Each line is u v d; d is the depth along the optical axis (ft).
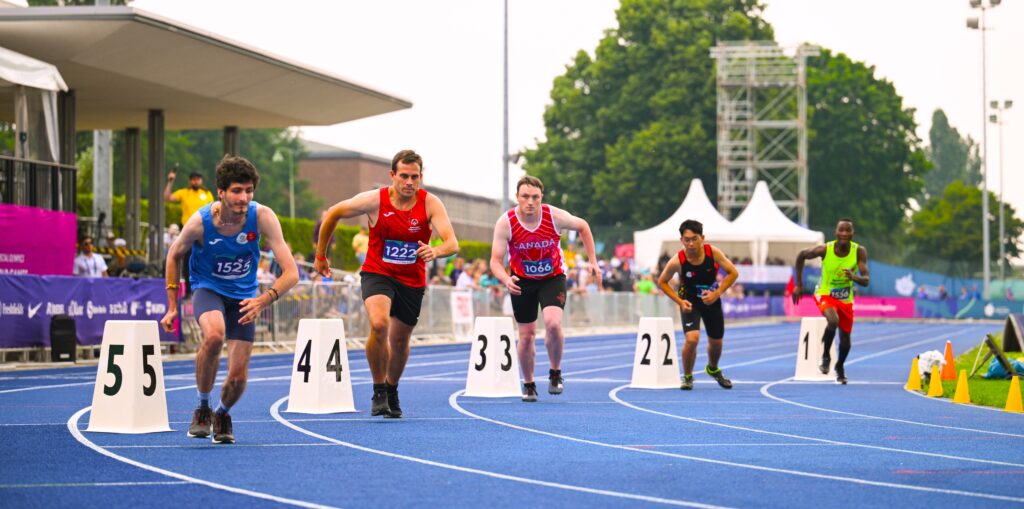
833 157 536.42
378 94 194.80
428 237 73.97
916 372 106.52
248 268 59.57
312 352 81.51
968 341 226.99
